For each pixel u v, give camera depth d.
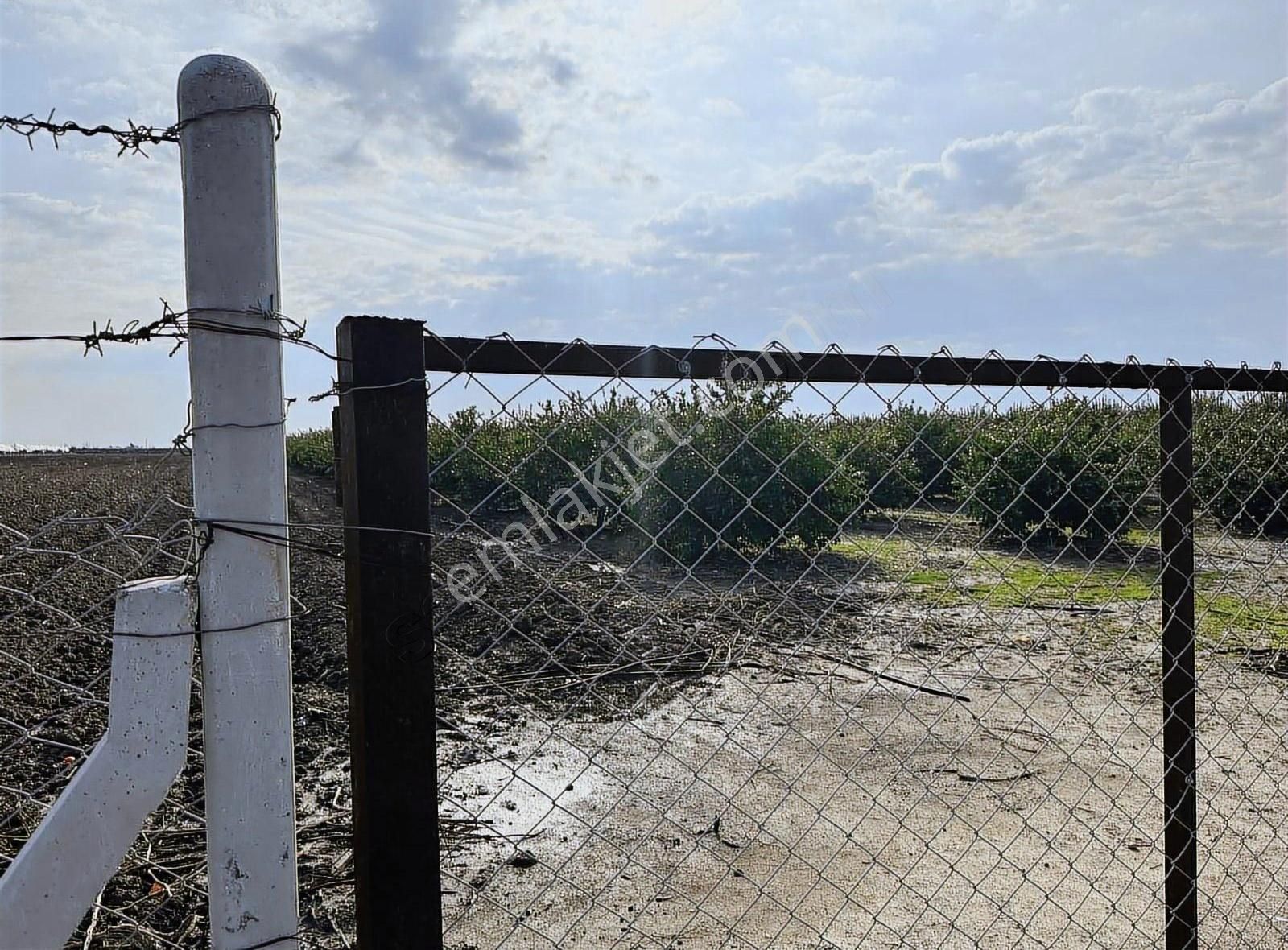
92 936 2.49
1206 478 9.02
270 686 1.15
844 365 1.66
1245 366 2.13
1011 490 10.13
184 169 1.12
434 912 1.28
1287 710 4.41
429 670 1.27
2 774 3.74
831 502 9.12
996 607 6.90
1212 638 5.78
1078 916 2.55
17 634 6.07
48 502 16.88
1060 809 3.31
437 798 1.29
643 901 2.66
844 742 4.05
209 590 1.13
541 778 3.65
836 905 2.63
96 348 1.13
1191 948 2.12
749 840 3.07
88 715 4.48
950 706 4.54
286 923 1.17
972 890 2.71
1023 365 1.83
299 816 3.29
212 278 1.11
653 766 3.78
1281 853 2.95
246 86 1.13
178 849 3.00
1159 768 3.69
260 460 1.14
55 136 1.12
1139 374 1.98
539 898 2.67
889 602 7.16
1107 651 5.59
